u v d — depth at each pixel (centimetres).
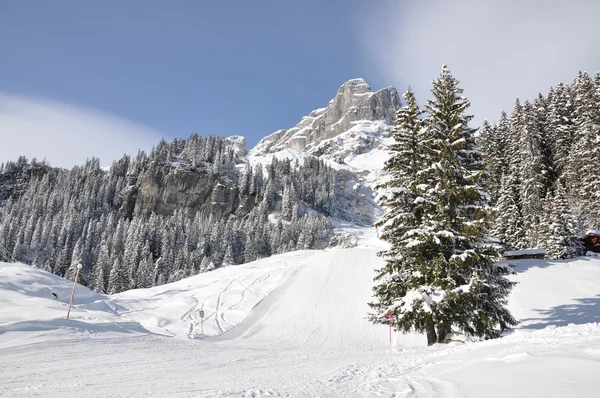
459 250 1991
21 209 15962
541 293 3188
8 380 888
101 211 17662
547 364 738
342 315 3350
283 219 17062
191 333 2878
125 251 10794
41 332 1717
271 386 848
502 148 6838
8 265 3478
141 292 4612
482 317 1872
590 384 563
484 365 870
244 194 18600
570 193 5378
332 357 1559
